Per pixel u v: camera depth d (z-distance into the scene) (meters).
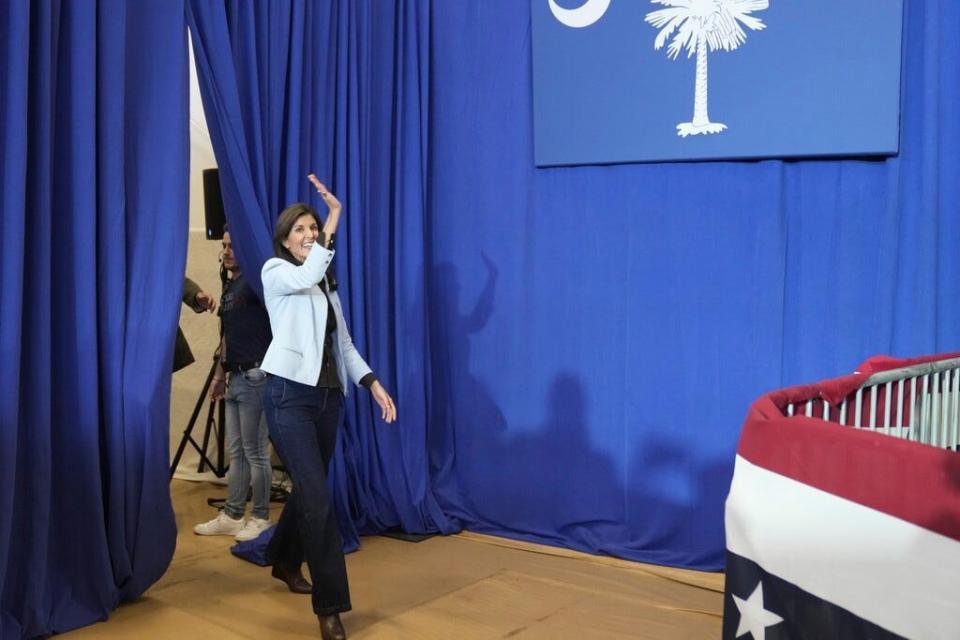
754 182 3.42
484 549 3.84
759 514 1.65
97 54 3.04
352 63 3.98
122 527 3.09
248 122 3.58
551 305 3.88
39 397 2.87
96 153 3.06
